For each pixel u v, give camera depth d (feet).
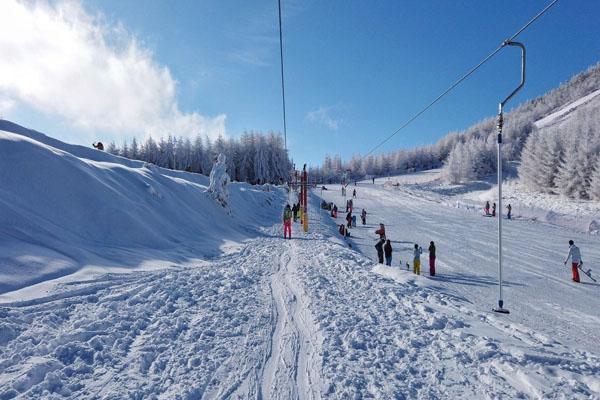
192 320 21.39
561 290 45.42
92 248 32.58
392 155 485.97
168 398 12.99
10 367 13.75
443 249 75.66
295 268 39.93
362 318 22.57
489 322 22.86
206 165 325.83
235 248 52.75
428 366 15.80
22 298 20.01
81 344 16.31
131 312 21.17
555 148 186.91
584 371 15.26
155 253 38.24
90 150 59.21
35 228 29.32
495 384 14.06
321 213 131.23
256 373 15.39
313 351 17.65
